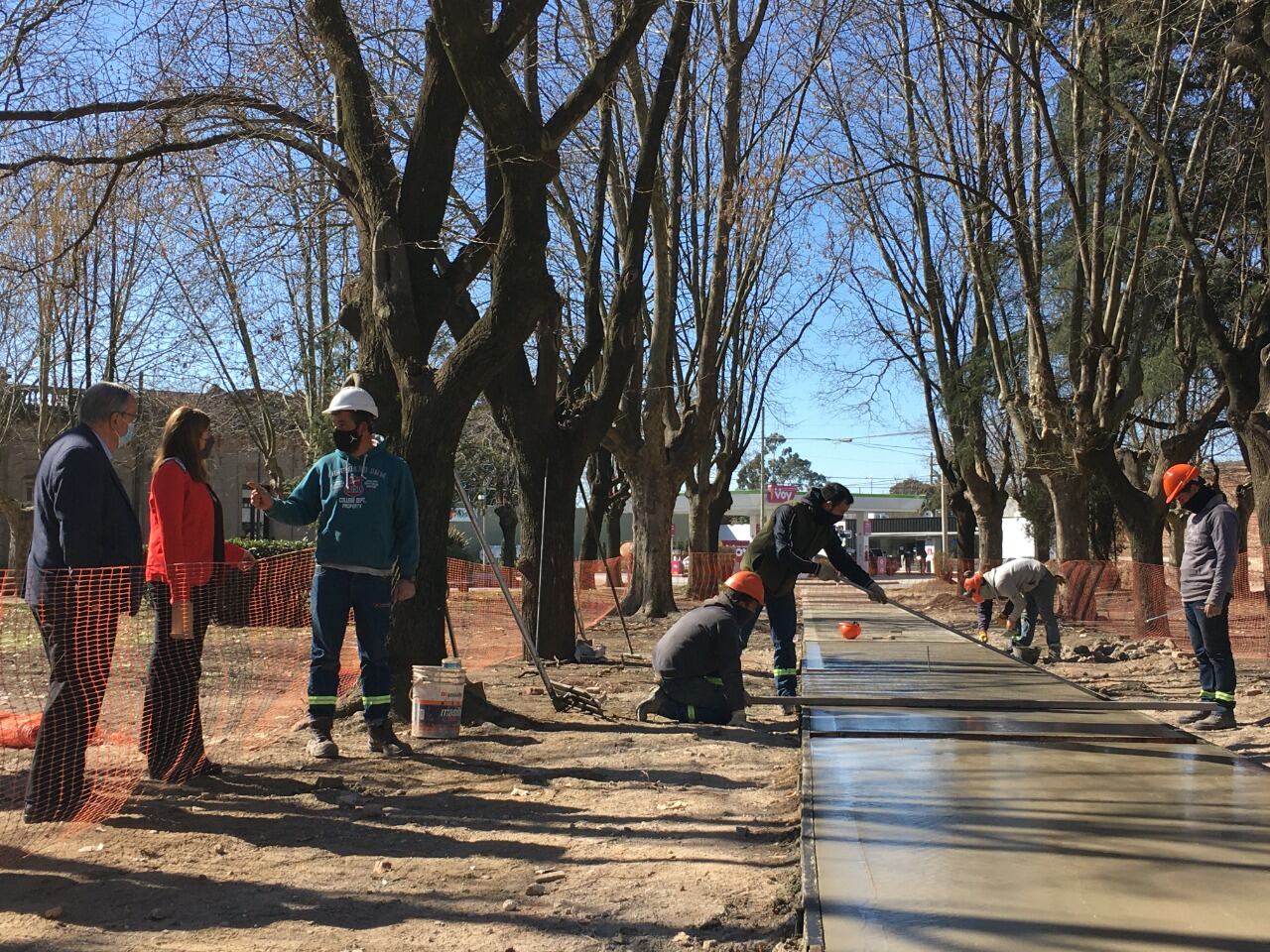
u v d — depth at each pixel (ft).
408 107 35.86
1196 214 47.55
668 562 61.11
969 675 33.30
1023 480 100.27
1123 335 51.21
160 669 18.04
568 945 11.54
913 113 59.82
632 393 60.54
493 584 46.44
